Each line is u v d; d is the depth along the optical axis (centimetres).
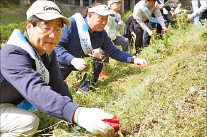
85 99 317
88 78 334
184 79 333
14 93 208
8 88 201
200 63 375
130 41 656
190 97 294
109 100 308
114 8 528
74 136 205
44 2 199
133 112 254
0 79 195
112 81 440
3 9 1847
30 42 205
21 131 208
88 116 168
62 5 2233
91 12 333
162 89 316
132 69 475
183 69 383
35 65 207
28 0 2133
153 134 217
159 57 492
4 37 1111
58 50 334
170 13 802
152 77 343
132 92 306
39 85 177
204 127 227
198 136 217
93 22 333
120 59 360
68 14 1992
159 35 604
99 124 166
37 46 203
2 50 194
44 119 246
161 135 214
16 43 194
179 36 592
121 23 532
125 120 245
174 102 271
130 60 352
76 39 345
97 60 384
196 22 721
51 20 196
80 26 340
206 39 472
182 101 266
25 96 177
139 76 420
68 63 330
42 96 174
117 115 249
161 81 334
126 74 465
